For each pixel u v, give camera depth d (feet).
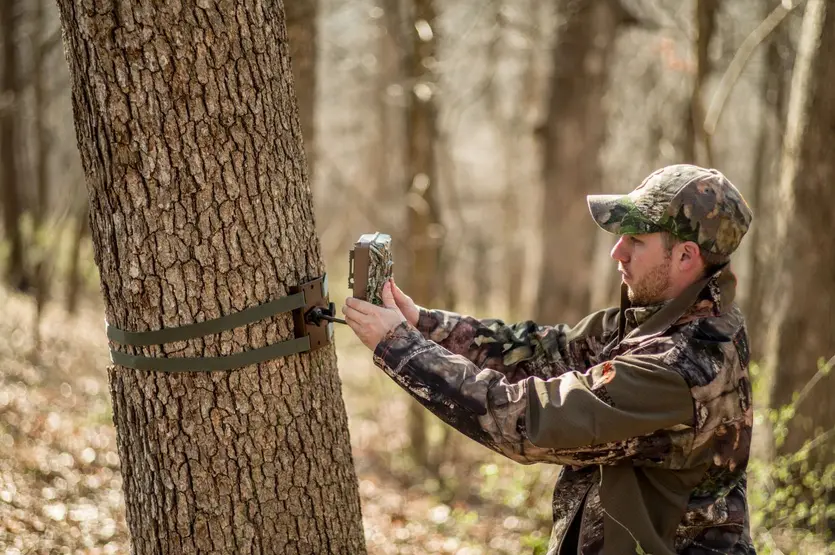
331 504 7.47
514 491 14.73
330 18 33.19
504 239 53.31
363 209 46.57
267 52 6.85
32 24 33.17
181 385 6.84
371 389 29.07
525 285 32.81
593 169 26.61
